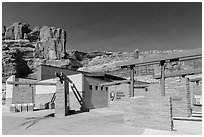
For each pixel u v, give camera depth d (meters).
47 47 123.56
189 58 11.07
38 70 36.03
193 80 21.27
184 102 15.12
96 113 19.77
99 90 26.66
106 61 117.81
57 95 18.73
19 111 23.55
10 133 10.09
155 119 10.30
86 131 10.18
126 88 22.16
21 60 100.38
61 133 9.78
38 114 20.09
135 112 11.16
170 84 15.97
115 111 21.58
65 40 132.00
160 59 11.81
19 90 27.64
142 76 51.84
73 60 129.75
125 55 119.38
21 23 139.12
